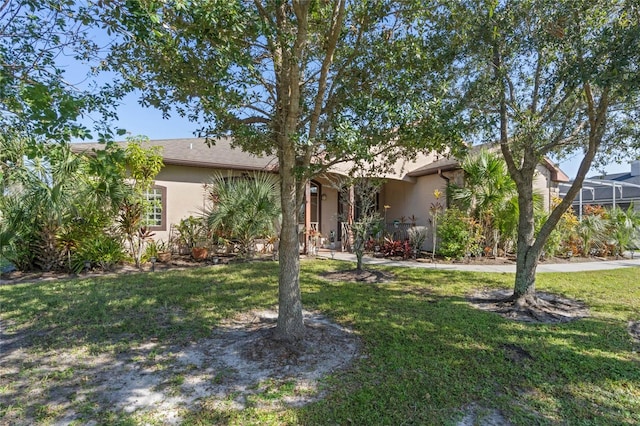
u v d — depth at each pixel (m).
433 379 3.48
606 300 6.66
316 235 12.80
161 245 11.23
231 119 4.10
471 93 5.43
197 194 12.30
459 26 4.80
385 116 3.66
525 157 6.12
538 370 3.71
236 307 5.94
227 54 3.01
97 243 8.96
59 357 4.03
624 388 3.38
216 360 3.95
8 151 2.90
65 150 2.91
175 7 2.56
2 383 3.45
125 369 3.74
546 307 6.04
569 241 12.75
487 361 3.90
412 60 4.07
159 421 2.84
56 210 8.07
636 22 4.17
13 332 4.77
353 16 4.05
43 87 2.02
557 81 4.84
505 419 2.89
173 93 4.02
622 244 13.12
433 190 14.02
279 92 4.30
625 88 4.16
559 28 4.54
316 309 5.89
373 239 13.59
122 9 2.53
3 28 2.56
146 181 10.10
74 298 6.34
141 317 5.39
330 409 2.99
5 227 8.14
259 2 3.40
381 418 2.87
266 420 2.85
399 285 7.79
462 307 6.00
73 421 2.85
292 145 4.00
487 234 11.96
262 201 10.82
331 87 4.37
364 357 3.99
